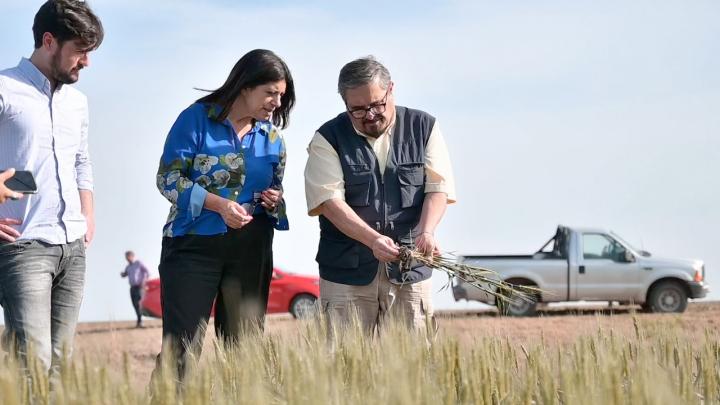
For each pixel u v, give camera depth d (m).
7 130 7.03
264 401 4.62
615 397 4.66
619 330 6.20
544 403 4.96
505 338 5.95
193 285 7.46
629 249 32.38
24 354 5.93
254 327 6.89
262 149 7.70
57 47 7.01
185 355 7.18
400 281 7.84
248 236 7.62
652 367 4.86
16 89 7.02
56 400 4.71
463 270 7.84
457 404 5.12
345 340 5.79
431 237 7.74
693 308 34.22
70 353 4.90
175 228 7.51
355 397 4.88
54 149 7.20
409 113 8.08
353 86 7.46
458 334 5.58
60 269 7.34
